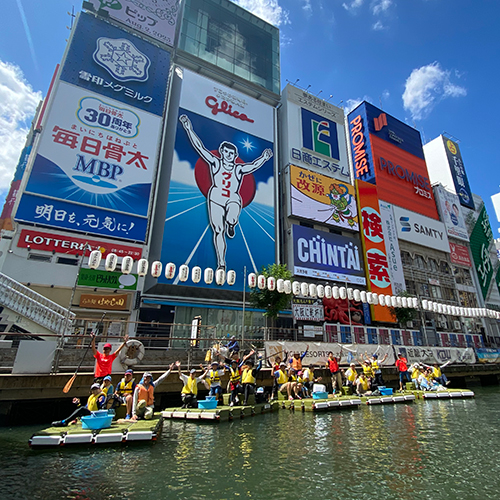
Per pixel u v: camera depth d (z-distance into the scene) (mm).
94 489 5660
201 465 6879
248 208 32031
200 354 16266
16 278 20906
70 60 26719
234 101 35219
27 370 11031
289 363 16062
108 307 23031
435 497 5672
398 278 40438
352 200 40875
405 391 18484
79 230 23453
